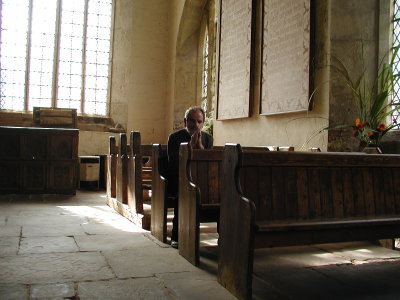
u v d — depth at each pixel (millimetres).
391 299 2889
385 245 4383
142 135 13492
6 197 7793
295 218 3162
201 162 3949
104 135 12680
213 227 5312
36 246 4070
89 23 13664
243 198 2834
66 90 13430
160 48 13680
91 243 4273
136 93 13453
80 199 7973
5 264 3438
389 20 5797
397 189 3668
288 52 6648
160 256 3840
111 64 13703
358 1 5859
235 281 2873
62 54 13398
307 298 2877
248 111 7789
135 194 5398
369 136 4824
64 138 8445
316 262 3781
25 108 13023
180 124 12789
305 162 3186
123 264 3543
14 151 8117
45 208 6633
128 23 13461
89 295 2787
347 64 5836
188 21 12297
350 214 3387
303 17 6285
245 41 8023
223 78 9000
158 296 2809
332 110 5805
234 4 8562
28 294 2768
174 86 12773
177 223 4258
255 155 3029
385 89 5406
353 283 3203
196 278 3227
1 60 12789
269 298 2861
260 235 2822
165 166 4660
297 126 6535
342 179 3414
